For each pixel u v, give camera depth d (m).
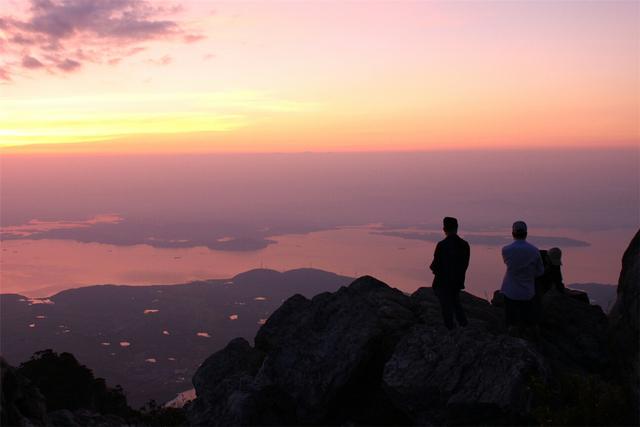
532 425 8.48
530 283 10.83
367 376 10.93
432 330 10.39
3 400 9.63
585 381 8.96
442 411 9.04
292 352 11.11
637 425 8.20
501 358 9.13
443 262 11.02
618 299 10.59
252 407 10.66
